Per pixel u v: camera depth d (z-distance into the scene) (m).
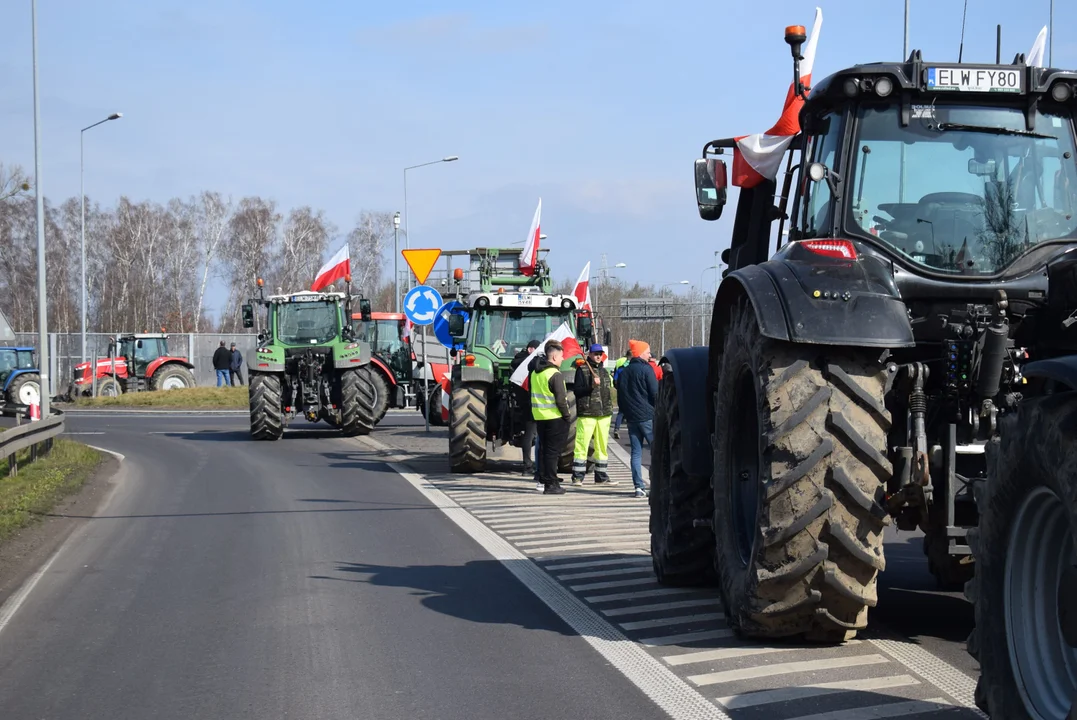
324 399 26.53
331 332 26.81
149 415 37.06
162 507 14.05
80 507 14.21
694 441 7.66
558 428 15.03
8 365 38.62
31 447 18.39
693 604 7.79
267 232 83.88
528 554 10.09
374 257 90.19
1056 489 4.00
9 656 6.88
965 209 6.43
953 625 7.00
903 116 6.55
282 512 13.30
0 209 77.75
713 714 5.34
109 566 9.94
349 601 8.20
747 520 6.72
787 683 5.75
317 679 6.21
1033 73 6.46
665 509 8.48
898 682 5.70
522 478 17.20
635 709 5.49
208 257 82.75
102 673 6.45
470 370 17.97
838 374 5.83
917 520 6.26
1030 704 4.24
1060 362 4.10
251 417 25.14
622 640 6.85
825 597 5.96
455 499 14.49
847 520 5.78
